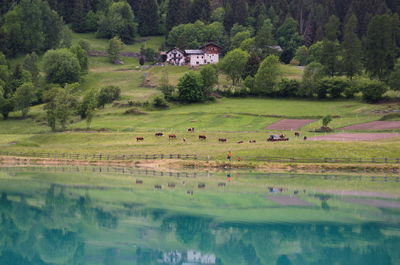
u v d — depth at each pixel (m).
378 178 73.38
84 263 39.31
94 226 49.56
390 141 90.06
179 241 45.00
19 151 100.94
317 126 111.25
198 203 58.50
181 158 89.06
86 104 133.00
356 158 81.94
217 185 69.25
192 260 40.06
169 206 57.22
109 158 93.31
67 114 119.75
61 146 106.19
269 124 116.81
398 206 55.81
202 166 84.62
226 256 41.19
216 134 105.62
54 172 83.00
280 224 49.34
